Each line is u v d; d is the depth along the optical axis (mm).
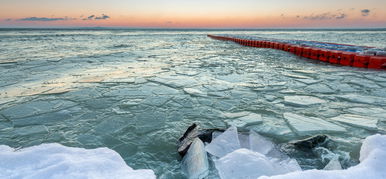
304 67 9273
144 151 3072
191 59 11711
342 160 2717
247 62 10664
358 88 5977
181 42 25719
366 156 2479
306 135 3439
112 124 3893
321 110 4445
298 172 2053
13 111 4438
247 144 3035
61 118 4129
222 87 6164
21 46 17484
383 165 2148
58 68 8859
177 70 8641
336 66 9523
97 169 2291
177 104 4863
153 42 24812
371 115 4156
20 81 6766
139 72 8219
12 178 2070
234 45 21984
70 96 5371
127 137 3455
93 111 4469
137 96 5398
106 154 2697
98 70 8562
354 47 13383
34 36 31062
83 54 13055
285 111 4430
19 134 3520
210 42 26062
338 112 4332
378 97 5219
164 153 3031
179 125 3863
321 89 5914
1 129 3688
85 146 3184
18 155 2457
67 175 2129
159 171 2637
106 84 6465
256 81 6832
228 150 2838
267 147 3006
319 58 11234
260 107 4656
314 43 17422
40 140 3348
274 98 5219
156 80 6961
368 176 2010
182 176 2533
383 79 6891
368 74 7652
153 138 3424
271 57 12516
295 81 6785
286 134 3488
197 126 3439
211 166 2533
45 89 5922
